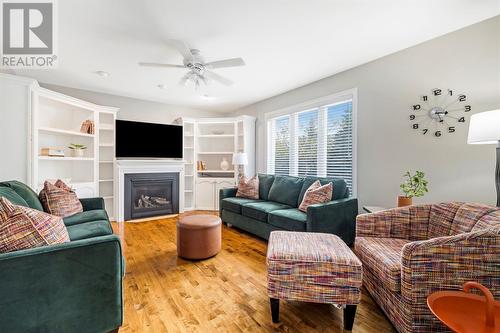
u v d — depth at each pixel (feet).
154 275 7.50
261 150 17.22
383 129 10.07
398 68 9.55
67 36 8.36
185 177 18.72
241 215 12.17
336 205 9.43
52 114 13.21
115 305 4.56
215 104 18.26
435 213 6.41
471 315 3.47
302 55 9.85
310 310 5.77
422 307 4.33
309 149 13.66
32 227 4.07
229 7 6.77
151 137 16.12
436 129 8.64
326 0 6.49
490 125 5.59
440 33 8.27
